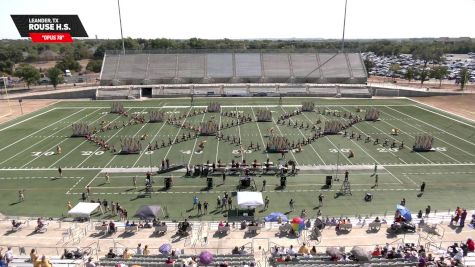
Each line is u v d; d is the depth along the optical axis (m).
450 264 23.03
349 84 105.62
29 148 55.97
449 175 44.94
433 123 69.69
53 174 45.91
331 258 24.31
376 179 42.47
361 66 113.38
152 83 107.81
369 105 86.69
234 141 58.12
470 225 31.45
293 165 45.44
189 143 57.62
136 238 30.11
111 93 98.94
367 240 29.12
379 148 54.78
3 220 33.84
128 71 111.19
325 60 115.88
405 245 26.89
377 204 37.66
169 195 40.06
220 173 45.62
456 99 90.25
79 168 47.78
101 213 36.06
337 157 50.97
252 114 76.94
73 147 56.31
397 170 46.47
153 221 32.16
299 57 117.06
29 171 46.81
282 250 26.42
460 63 193.50
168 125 68.81
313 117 74.06
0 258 24.41
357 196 39.53
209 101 92.38
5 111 82.56
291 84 104.12
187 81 109.00
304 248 26.34
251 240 29.42
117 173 46.06
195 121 71.38
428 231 30.42
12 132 64.81
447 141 58.34
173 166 47.97
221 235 30.33
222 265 22.61
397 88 98.94
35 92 101.62
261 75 111.00
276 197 39.31
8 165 48.84
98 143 58.00
